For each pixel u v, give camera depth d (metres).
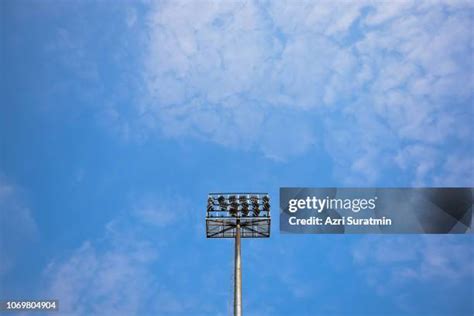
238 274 33.94
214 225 37.50
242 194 38.03
